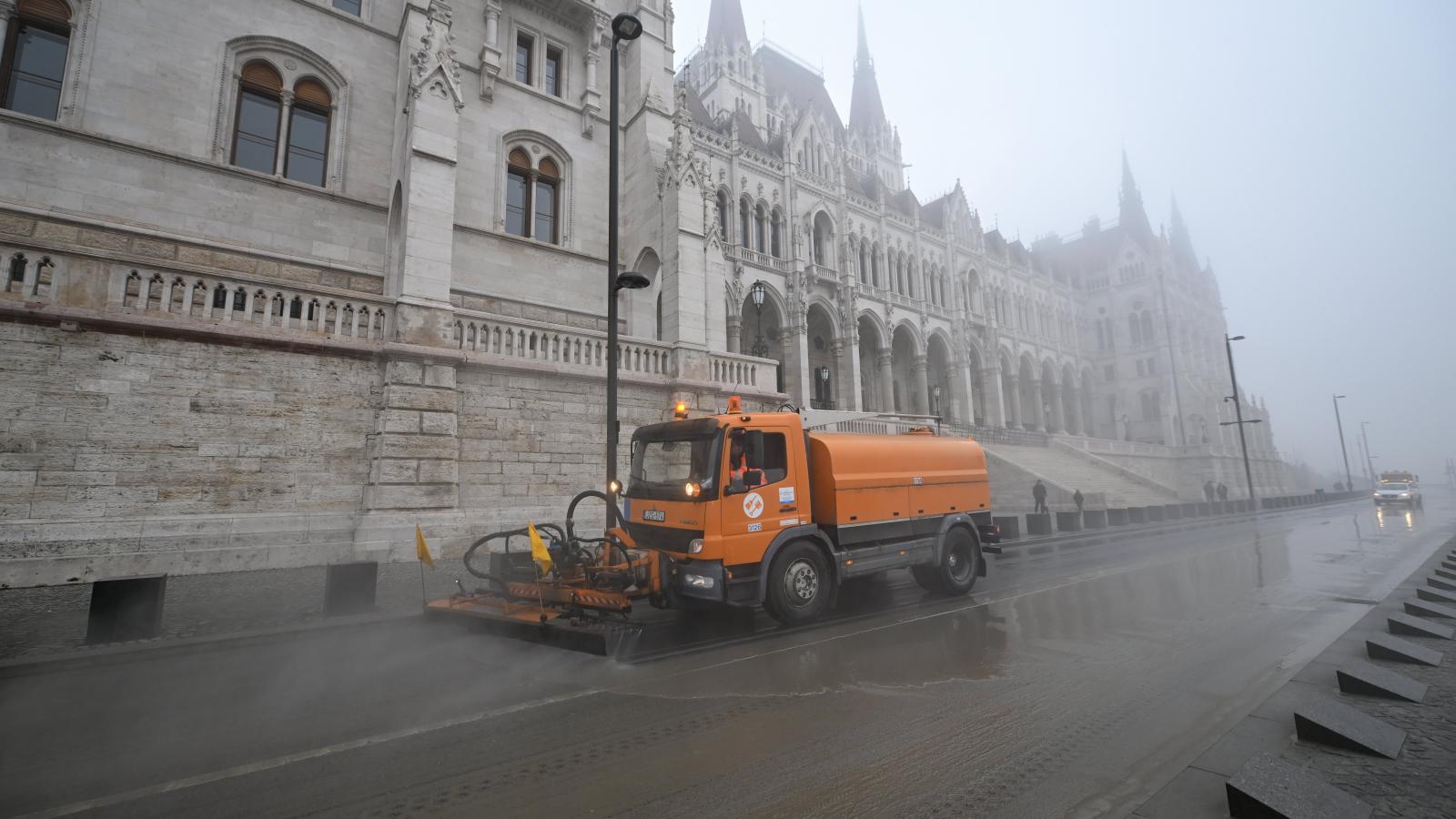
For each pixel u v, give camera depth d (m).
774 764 4.02
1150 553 15.65
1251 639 7.04
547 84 20.23
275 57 15.92
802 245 40.25
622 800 3.57
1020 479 33.41
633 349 16.62
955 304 51.69
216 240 14.40
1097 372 73.88
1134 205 78.62
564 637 6.78
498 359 14.20
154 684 5.76
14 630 7.24
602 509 15.20
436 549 12.48
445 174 14.59
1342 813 2.92
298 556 11.62
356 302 13.00
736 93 62.06
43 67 13.36
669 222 18.44
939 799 3.52
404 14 16.88
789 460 8.20
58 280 10.36
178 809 3.52
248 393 11.74
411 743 4.44
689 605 7.86
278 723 4.83
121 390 10.63
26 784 3.84
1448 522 24.83
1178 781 3.65
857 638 7.28
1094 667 6.06
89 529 10.11
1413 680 5.25
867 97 81.31
